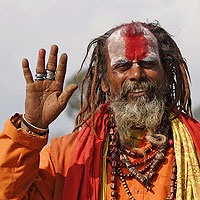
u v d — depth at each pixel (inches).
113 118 262.2
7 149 233.8
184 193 238.7
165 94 262.2
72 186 248.2
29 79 236.4
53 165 258.7
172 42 272.1
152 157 250.7
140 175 244.7
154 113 250.5
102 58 273.7
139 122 253.3
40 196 249.4
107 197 245.0
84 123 274.5
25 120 235.6
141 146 255.9
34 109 235.3
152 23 279.0
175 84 272.8
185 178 240.5
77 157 254.4
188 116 262.7
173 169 245.4
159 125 256.1
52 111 235.1
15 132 233.5
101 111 264.5
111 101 261.3
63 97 235.3
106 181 248.1
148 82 251.4
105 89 272.2
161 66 257.4
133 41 255.6
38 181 249.8
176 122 256.4
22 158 234.7
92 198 243.0
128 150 253.6
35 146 234.7
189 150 246.2
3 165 233.5
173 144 252.2
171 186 241.9
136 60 252.5
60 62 237.6
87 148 254.2
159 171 246.5
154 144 253.3
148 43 256.2
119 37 259.8
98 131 260.7
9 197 234.5
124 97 253.8
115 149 253.3
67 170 255.3
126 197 243.9
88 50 283.0
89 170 247.6
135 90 251.0
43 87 236.7
